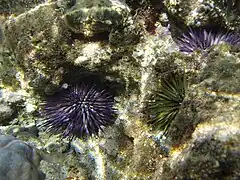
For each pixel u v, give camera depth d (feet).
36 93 0.83
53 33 0.73
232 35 0.72
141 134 0.69
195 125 0.50
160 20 0.80
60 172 0.75
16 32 0.77
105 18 0.69
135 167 0.66
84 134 0.79
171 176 0.49
